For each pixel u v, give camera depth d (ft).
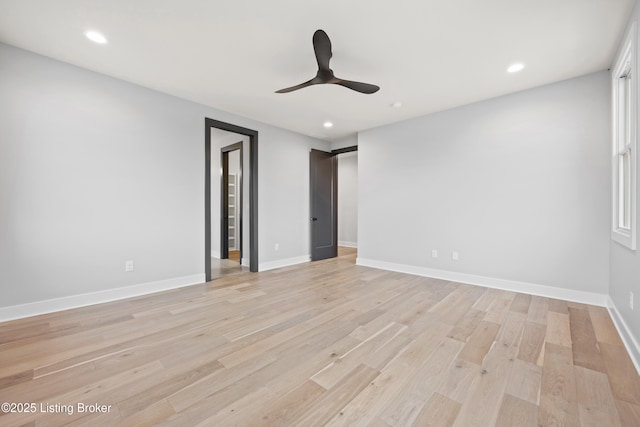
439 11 6.34
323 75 7.32
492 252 11.28
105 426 4.08
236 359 5.93
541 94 10.11
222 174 17.99
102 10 6.32
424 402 4.59
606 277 8.98
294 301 9.65
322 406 4.51
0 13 6.40
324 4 6.14
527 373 5.38
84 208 9.06
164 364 5.73
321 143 18.08
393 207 14.47
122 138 9.85
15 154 7.88
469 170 11.85
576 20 6.59
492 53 8.04
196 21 6.73
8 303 7.82
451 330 7.30
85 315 8.30
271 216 15.10
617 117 8.13
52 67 8.45
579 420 4.17
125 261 9.96
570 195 9.59
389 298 9.95
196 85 10.21
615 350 6.23
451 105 11.99
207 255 12.25
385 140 14.78
